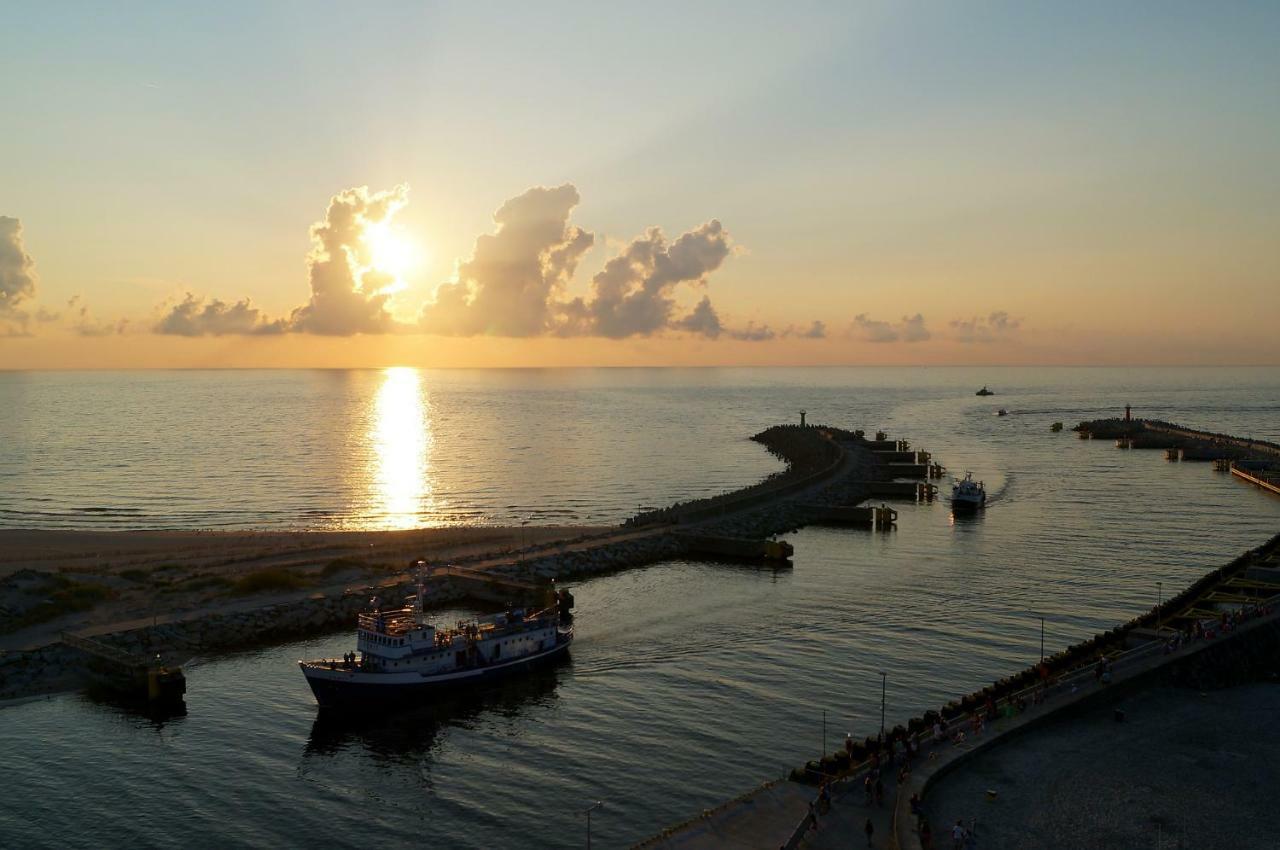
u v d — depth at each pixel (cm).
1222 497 18812
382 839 5681
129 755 6869
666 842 5159
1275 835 5359
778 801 5656
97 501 19188
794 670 8481
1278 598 9400
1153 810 5609
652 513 15875
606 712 7662
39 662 8350
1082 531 15288
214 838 5694
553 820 5894
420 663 8181
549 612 9719
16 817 5909
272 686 8325
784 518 16362
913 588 11525
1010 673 8306
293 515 17838
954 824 5369
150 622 9425
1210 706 7331
